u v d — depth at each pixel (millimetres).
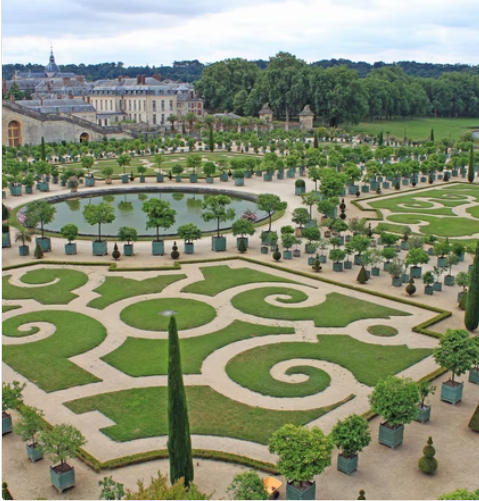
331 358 66625
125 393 59250
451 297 86062
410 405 50062
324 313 79188
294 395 59094
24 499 44750
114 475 47125
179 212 140875
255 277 93125
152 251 104562
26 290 87062
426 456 47500
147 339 71250
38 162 170875
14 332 72812
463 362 57219
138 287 88312
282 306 81375
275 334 72812
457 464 49000
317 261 95562
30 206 107500
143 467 48156
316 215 134875
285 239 100812
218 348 69125
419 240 98000
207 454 49062
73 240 114062
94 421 54500
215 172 189625
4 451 50875
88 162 179375
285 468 42906
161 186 167875
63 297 84375
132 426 53688
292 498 44031
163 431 52938
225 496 44656
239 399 58344
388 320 77375
